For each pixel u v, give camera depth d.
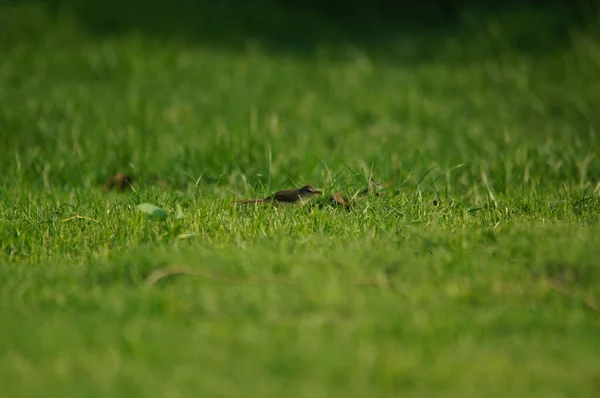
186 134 25.17
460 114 30.38
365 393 8.27
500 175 19.83
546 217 15.34
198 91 32.34
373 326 9.79
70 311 10.50
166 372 8.72
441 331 9.68
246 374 8.65
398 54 41.22
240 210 15.91
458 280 11.27
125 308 10.40
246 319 10.09
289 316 10.19
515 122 28.84
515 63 36.62
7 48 37.16
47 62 35.06
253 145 22.28
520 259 12.06
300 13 47.56
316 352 9.07
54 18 40.66
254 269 11.63
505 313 10.28
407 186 19.03
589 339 9.66
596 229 13.53
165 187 19.91
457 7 48.06
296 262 11.88
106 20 41.69
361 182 18.36
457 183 19.64
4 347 9.32
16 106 28.52
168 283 11.43
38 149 22.77
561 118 29.73
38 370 8.76
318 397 8.16
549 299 10.88
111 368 8.79
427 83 34.88
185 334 9.63
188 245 13.30
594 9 39.97
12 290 11.22
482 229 13.78
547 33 39.41
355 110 30.39
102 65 34.81
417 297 10.73
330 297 10.49
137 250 12.95
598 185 17.75
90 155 22.20
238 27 44.03
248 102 30.75
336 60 40.12
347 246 13.01
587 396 8.25
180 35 41.53
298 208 15.99
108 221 15.05
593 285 11.17
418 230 13.86
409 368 8.65
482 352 9.23
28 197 17.94
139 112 27.75
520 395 8.26
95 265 12.19
